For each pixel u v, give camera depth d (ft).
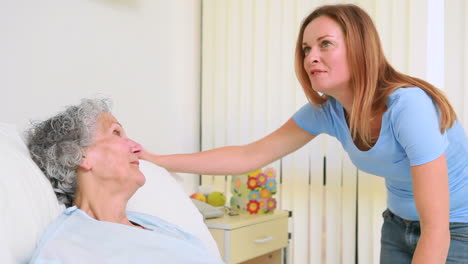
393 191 5.70
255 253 8.04
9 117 6.47
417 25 8.63
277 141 6.36
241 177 8.67
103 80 8.11
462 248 5.37
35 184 4.23
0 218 3.64
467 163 5.37
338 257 9.34
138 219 5.00
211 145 10.43
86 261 3.87
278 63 9.87
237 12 10.19
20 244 3.77
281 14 9.82
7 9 6.44
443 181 4.71
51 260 3.82
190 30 10.25
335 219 9.37
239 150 6.41
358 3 9.07
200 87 10.53
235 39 10.21
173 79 9.81
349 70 5.06
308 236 9.66
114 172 4.58
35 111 6.86
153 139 9.32
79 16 7.60
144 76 9.06
